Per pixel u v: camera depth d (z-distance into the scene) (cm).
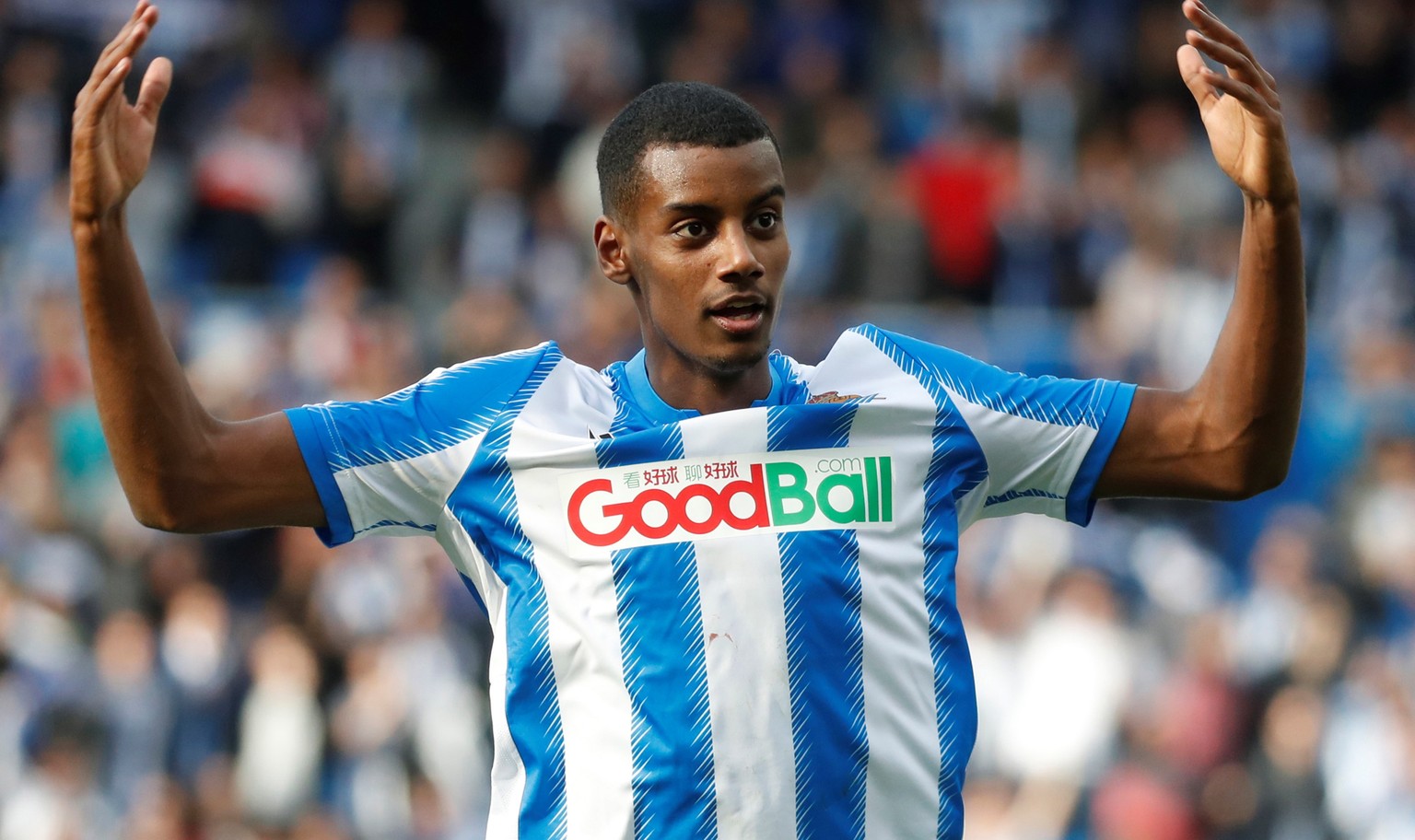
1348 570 3356
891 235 4012
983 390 1112
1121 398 1113
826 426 1083
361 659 3017
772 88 4700
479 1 4869
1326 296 4434
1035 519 3278
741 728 1039
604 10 4825
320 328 3747
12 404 3553
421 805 2953
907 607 1076
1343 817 3006
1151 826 2917
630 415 1109
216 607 3080
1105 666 3033
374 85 4588
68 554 3203
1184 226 4312
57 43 4459
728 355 1070
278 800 2928
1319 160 4659
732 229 1061
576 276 4181
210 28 4644
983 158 4291
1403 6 5056
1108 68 4825
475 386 1104
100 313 1012
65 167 4375
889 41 4884
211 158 4156
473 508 1084
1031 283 4106
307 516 1084
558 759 1054
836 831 1046
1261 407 1070
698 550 1056
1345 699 3097
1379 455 3603
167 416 1031
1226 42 1038
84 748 2931
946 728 1080
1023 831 2944
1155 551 3341
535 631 1062
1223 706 3083
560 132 4450
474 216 4238
